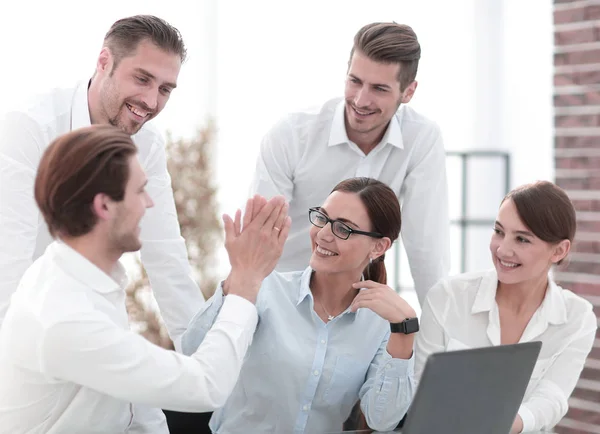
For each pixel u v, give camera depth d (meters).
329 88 6.60
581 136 4.64
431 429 1.97
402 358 2.56
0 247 2.60
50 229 2.04
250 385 2.66
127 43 2.72
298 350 2.64
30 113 2.73
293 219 3.57
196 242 5.63
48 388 2.05
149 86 2.76
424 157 3.48
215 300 2.42
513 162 6.98
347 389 2.69
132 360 1.99
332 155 3.45
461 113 7.02
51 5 5.43
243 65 6.42
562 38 4.71
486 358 1.99
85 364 1.97
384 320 2.74
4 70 5.29
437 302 3.03
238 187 6.41
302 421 2.65
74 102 2.85
